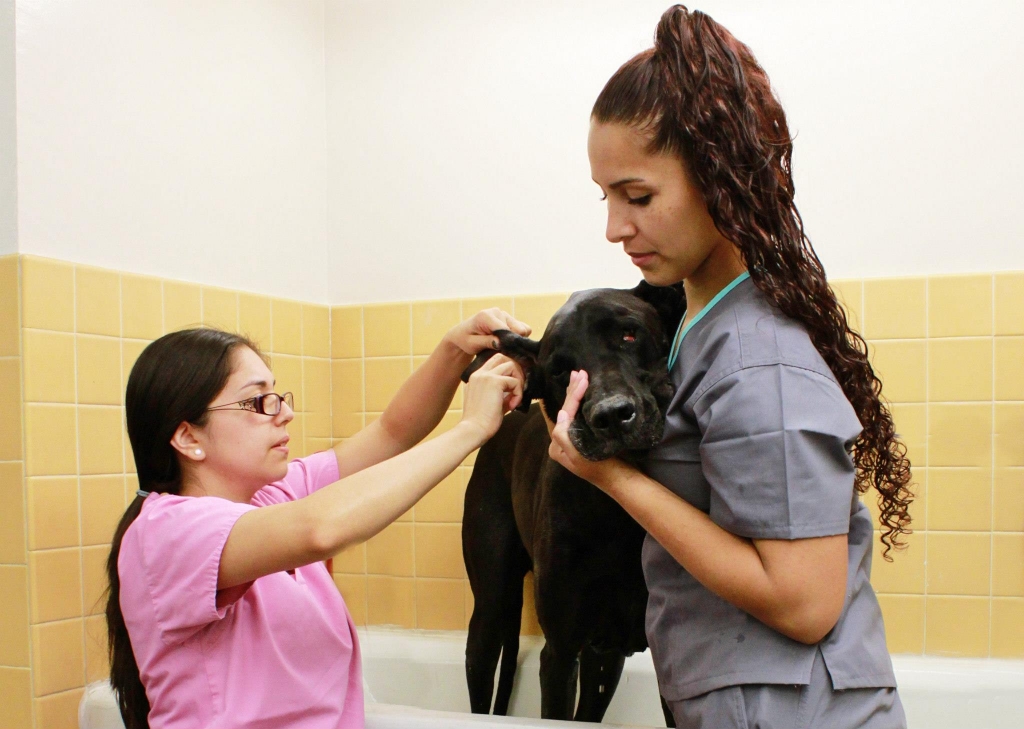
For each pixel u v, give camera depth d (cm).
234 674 122
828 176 239
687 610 118
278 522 114
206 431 131
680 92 106
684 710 116
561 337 126
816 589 101
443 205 272
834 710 106
